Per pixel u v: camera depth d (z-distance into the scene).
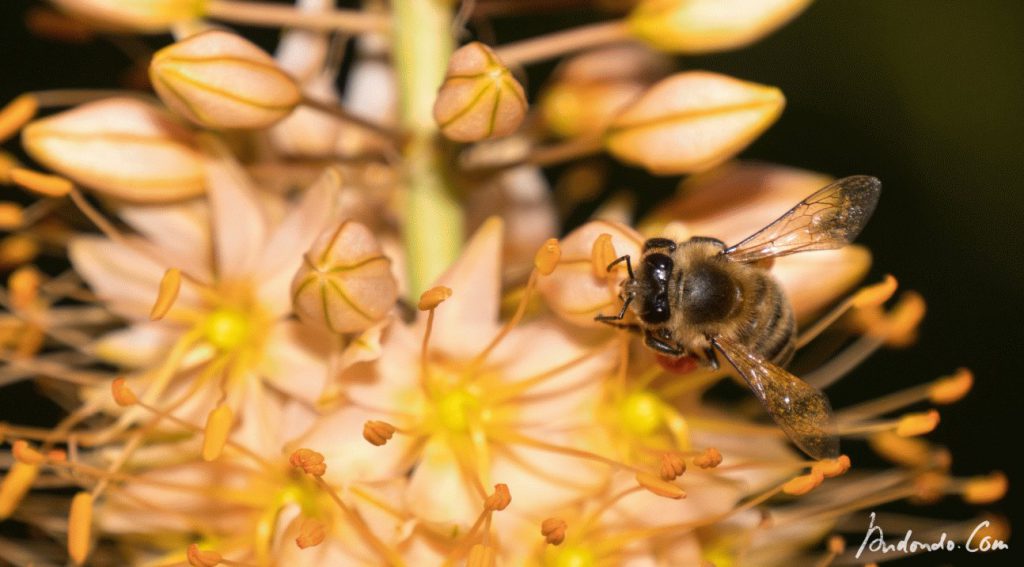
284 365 0.16
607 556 0.16
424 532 0.16
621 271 0.16
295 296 0.15
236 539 0.16
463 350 0.16
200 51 0.16
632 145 0.16
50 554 0.17
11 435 0.17
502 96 0.16
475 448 0.16
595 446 0.16
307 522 0.15
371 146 0.17
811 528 0.17
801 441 0.16
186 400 0.16
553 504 0.16
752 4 0.17
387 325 0.16
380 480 0.16
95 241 0.17
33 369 0.17
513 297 0.16
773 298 0.16
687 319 0.16
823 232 0.16
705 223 0.17
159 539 0.17
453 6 0.17
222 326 0.16
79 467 0.16
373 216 0.17
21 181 0.16
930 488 0.17
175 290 0.16
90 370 0.18
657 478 0.16
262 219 0.16
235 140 0.17
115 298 0.17
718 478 0.16
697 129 0.16
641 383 0.16
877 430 0.17
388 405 0.16
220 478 0.16
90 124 0.16
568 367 0.16
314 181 0.17
